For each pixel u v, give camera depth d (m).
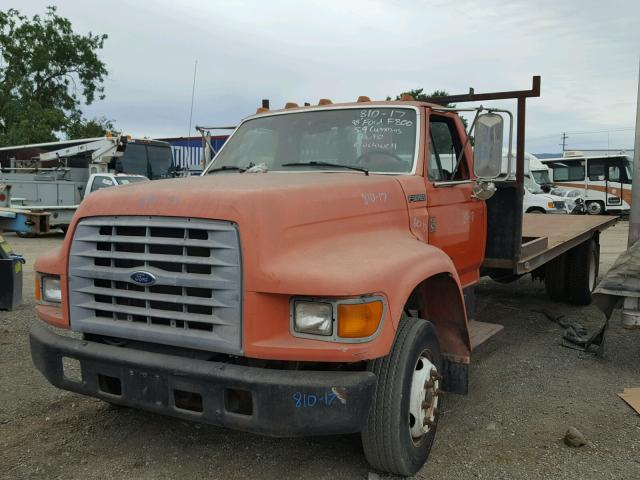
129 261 3.09
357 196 3.49
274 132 4.73
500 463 3.58
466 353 3.93
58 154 21.84
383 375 3.17
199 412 2.94
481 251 5.16
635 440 3.93
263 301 2.82
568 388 4.89
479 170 4.11
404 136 4.35
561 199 21.55
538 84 5.29
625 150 29.69
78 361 3.30
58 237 17.75
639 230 9.47
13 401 4.46
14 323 6.63
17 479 3.33
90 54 46.97
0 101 45.09
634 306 5.31
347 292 2.74
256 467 3.51
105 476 3.38
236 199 2.87
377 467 3.37
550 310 7.73
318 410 2.75
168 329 3.00
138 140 21.48
